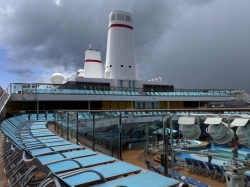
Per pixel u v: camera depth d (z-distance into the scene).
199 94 33.84
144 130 10.50
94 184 2.21
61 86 25.00
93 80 29.61
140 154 10.08
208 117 3.49
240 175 2.78
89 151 3.79
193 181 7.50
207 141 6.42
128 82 31.69
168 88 34.44
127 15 32.25
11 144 4.19
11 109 27.95
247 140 2.94
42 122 11.62
